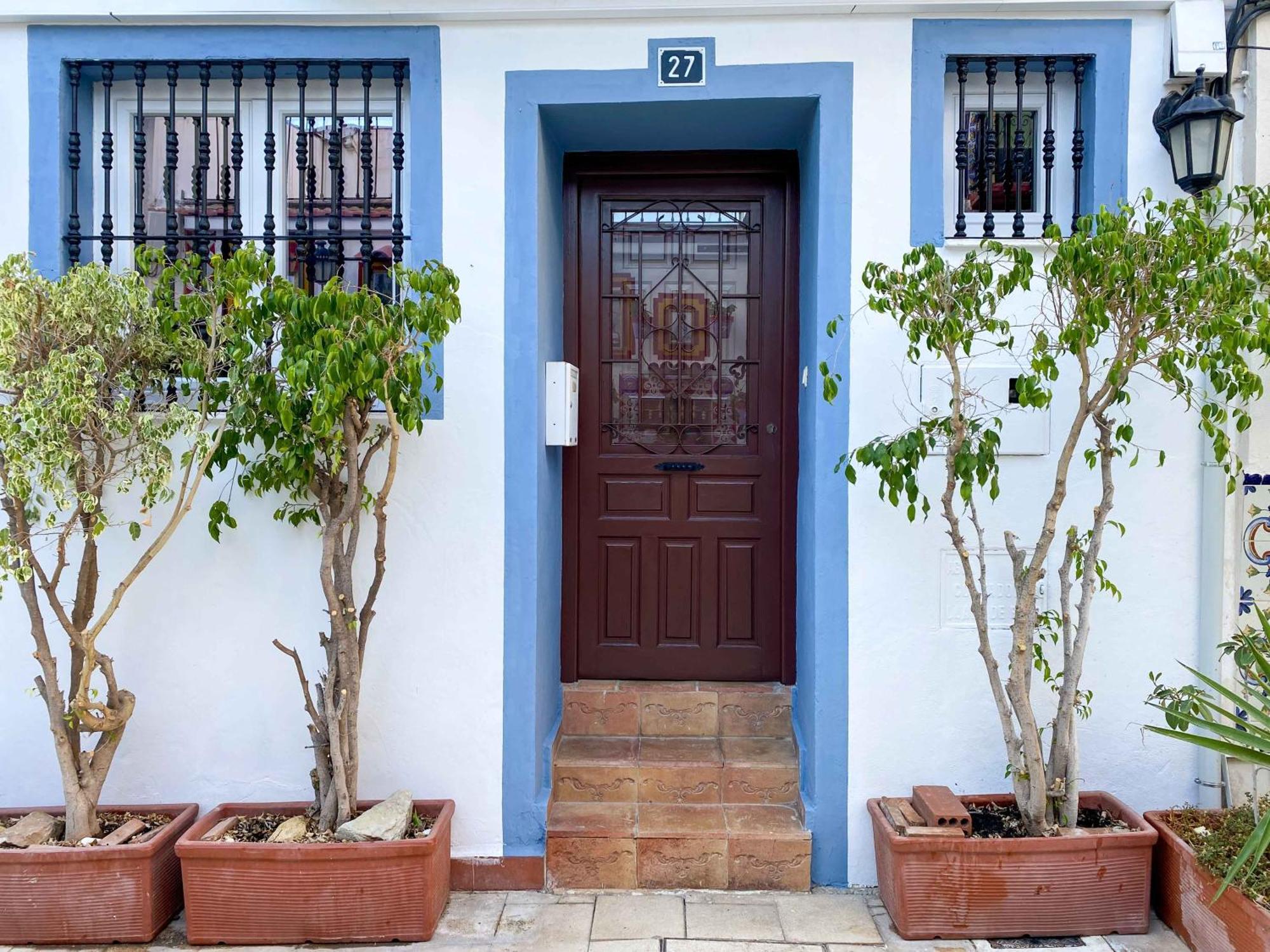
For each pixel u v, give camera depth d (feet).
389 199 11.47
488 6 10.36
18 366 8.80
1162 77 10.39
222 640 10.74
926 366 10.43
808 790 10.80
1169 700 10.29
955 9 10.30
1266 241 8.92
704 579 12.79
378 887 9.27
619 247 12.78
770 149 12.34
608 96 10.56
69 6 10.40
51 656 9.56
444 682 10.71
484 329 10.64
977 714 10.56
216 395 9.39
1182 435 10.50
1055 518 9.04
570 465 12.71
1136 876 9.24
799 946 9.23
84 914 9.28
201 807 10.80
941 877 9.17
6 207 10.69
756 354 12.71
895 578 10.53
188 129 11.51
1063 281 8.34
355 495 9.50
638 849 10.47
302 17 10.48
